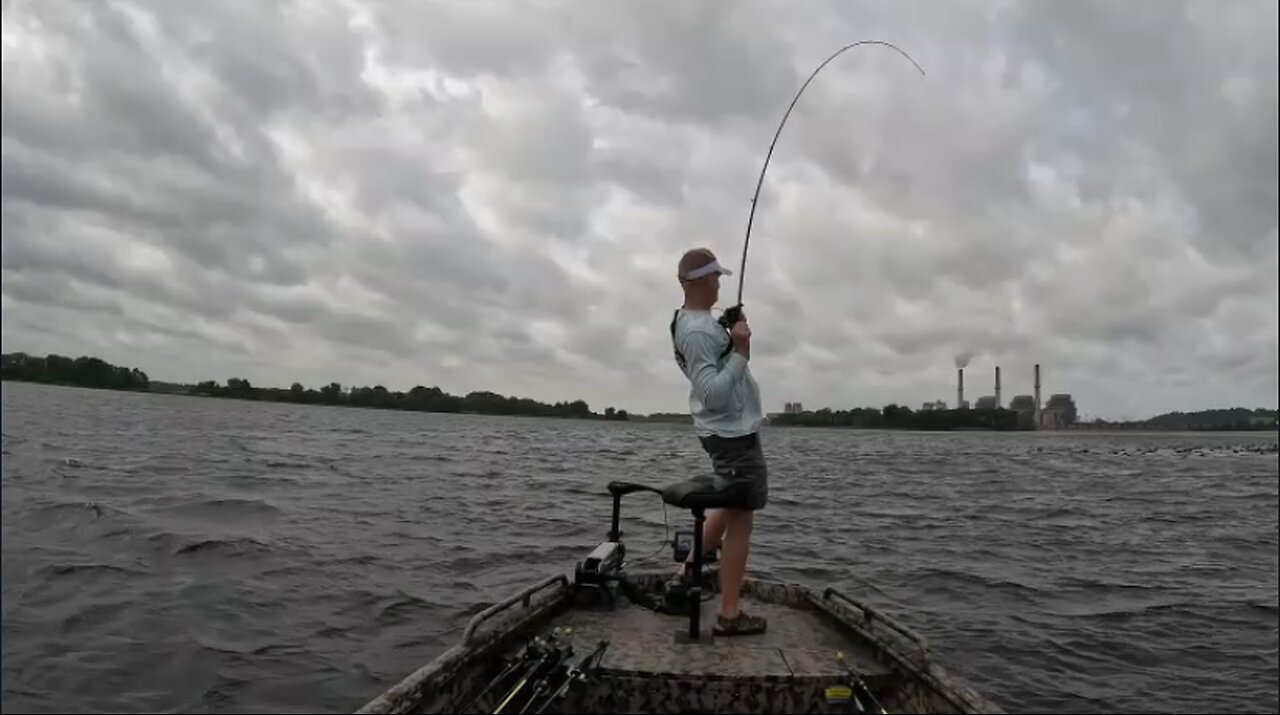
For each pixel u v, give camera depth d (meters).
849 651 3.94
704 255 4.04
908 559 12.38
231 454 27.78
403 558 10.75
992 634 8.21
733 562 4.11
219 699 5.83
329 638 7.21
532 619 4.18
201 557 10.05
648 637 4.05
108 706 5.63
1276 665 7.44
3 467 18.97
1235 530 17.28
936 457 52.84
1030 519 18.73
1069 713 6.30
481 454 37.59
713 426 3.97
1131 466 48.28
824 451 58.44
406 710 3.05
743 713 3.49
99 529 11.60
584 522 15.15
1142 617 9.05
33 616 7.38
